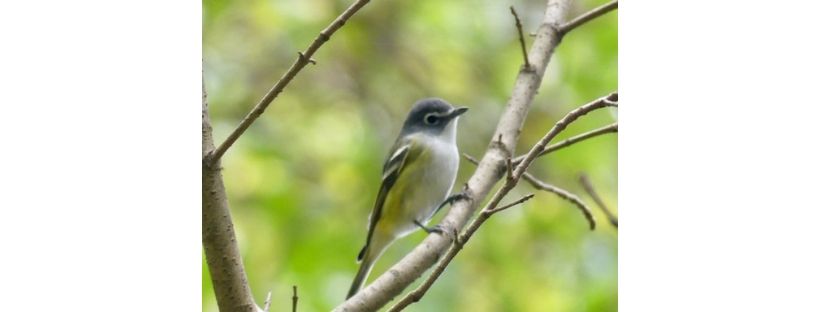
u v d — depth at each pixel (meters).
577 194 12.26
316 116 13.34
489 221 12.15
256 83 13.20
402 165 9.89
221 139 12.43
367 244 10.02
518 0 13.90
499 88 13.77
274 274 11.36
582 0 13.29
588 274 11.62
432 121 10.09
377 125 13.72
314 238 11.71
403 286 6.02
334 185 12.62
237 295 5.06
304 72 13.48
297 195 12.18
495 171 6.93
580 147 12.28
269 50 13.40
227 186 11.98
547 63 7.36
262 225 11.73
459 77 13.90
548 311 11.48
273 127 13.09
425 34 13.83
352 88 13.67
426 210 9.99
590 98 12.65
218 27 13.14
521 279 11.67
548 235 12.22
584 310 10.77
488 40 13.80
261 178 12.06
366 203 12.56
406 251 11.77
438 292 11.15
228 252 5.02
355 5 5.00
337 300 11.13
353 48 13.66
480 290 11.61
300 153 12.89
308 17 13.23
